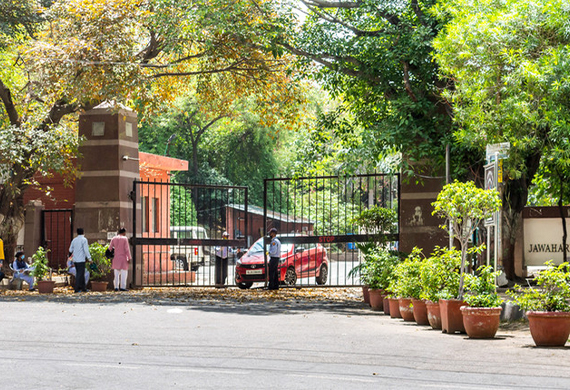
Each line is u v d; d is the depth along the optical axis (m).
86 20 20.41
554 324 9.41
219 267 25.22
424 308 12.57
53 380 6.76
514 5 13.63
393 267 15.38
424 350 9.07
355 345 9.56
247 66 23.69
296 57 21.64
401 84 18.89
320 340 10.13
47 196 28.06
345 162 19.09
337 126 21.19
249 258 24.34
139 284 23.66
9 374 7.09
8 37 26.52
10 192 23.92
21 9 25.48
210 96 26.30
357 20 20.12
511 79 13.06
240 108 49.44
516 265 19.20
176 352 8.81
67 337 10.29
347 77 20.17
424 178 19.91
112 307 15.96
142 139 56.00
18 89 27.80
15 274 22.14
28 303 16.89
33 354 8.55
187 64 25.80
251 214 52.22
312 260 26.09
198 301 18.05
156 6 20.22
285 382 6.73
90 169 23.44
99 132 23.45
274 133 54.12
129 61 20.27
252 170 55.78
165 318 13.46
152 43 23.25
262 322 12.87
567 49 12.85
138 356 8.45
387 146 18.38
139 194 24.30
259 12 20.09
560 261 19.11
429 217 19.86
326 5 19.34
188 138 56.72
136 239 23.20
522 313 13.02
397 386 6.52
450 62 14.54
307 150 21.31
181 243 23.78
